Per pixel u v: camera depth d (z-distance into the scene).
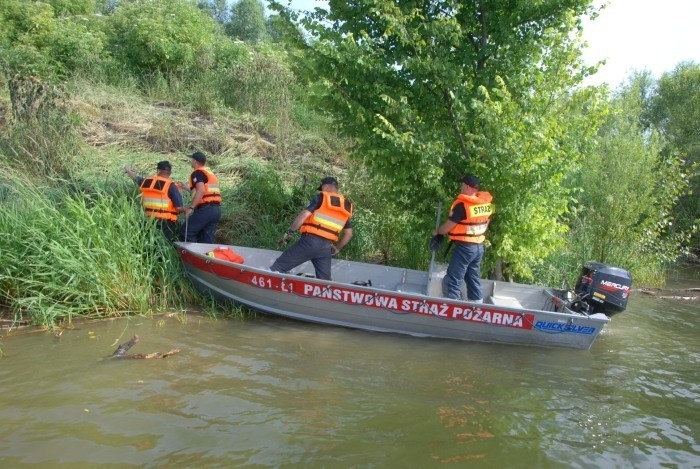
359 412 4.34
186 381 4.68
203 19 15.78
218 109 12.59
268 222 8.69
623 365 5.79
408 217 8.16
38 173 8.02
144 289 6.54
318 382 4.84
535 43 6.89
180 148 10.48
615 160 10.77
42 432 3.77
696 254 14.73
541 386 5.11
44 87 8.98
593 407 4.73
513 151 6.65
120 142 10.04
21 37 12.97
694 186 14.46
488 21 7.27
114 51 14.13
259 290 6.44
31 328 5.72
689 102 16.27
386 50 7.29
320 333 6.24
